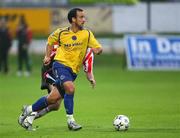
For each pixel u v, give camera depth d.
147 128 35.91
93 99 54.59
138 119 40.38
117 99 54.47
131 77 80.69
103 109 46.75
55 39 35.12
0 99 55.12
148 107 47.91
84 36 34.91
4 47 86.44
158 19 111.12
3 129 36.00
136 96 57.09
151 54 91.69
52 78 36.12
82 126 37.12
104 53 108.44
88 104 50.44
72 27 35.00
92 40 35.00
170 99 54.28
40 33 108.38
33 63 102.25
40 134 33.69
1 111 46.09
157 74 85.62
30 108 35.22
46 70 36.22
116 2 110.00
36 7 110.12
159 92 61.03
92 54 35.12
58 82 34.94
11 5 110.00
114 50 108.81
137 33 110.31
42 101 35.03
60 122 39.34
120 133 33.78
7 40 86.19
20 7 109.50
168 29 111.44
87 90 63.62
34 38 107.69
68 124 34.97
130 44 92.38
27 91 62.50
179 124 37.81
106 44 108.75
